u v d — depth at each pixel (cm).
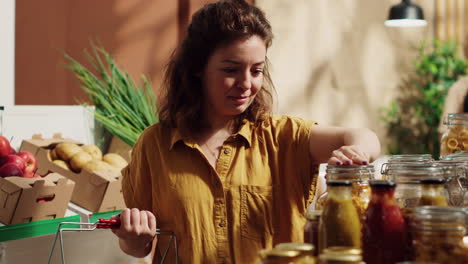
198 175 143
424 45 555
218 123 148
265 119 151
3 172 208
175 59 149
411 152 548
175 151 146
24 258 198
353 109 522
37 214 202
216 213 140
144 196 150
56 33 379
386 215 97
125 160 271
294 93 492
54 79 379
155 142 148
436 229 89
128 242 134
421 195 105
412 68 550
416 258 92
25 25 369
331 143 143
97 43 392
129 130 272
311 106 501
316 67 503
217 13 137
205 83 144
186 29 150
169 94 150
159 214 146
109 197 231
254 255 139
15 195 194
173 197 142
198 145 146
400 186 107
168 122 149
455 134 167
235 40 133
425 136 552
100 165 240
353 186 112
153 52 417
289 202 145
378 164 370
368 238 98
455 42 558
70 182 212
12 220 195
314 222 107
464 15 560
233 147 146
